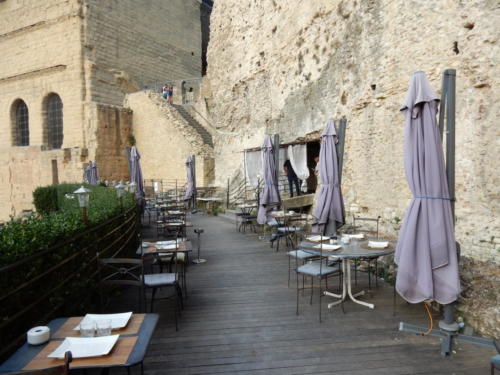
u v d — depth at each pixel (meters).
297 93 14.66
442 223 4.41
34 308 4.02
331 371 4.07
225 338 4.93
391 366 4.15
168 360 4.36
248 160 18.42
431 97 4.41
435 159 4.41
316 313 5.74
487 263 6.10
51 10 30.84
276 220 11.36
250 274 8.08
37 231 4.39
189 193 20.14
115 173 30.20
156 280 5.56
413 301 4.59
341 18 11.41
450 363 4.20
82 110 29.86
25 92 32.91
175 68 38.72
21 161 31.75
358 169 10.25
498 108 6.07
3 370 2.55
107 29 31.70
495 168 6.11
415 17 7.92
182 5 39.56
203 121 29.66
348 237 6.76
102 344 2.87
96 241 5.68
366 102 9.77
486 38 6.26
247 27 19.70
